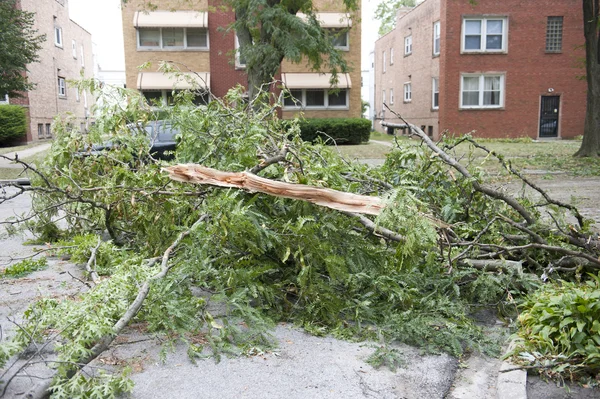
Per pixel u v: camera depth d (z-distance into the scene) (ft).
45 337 12.92
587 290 13.44
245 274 14.06
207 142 18.33
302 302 15.23
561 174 50.49
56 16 129.18
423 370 12.08
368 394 10.90
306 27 64.34
